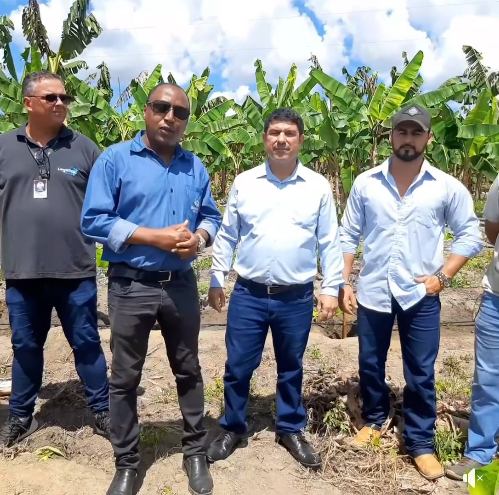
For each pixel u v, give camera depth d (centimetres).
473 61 1530
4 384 353
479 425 268
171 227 226
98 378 303
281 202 256
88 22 1012
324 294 263
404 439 285
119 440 247
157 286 236
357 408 321
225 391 283
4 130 958
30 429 308
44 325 300
